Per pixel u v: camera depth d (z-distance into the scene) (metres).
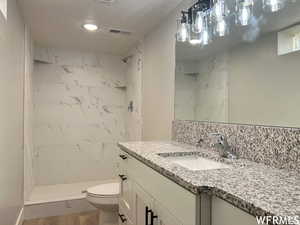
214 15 1.53
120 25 2.40
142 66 2.83
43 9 2.04
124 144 1.71
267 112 1.14
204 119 1.62
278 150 1.04
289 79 1.03
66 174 3.31
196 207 0.77
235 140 1.31
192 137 1.71
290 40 1.03
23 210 2.37
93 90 3.48
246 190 0.71
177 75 1.96
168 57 2.13
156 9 2.04
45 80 3.21
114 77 3.60
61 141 3.29
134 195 1.42
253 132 1.19
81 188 3.08
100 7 2.01
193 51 1.76
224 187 0.74
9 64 1.65
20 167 2.18
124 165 1.68
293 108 1.01
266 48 1.16
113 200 2.00
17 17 1.93
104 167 3.53
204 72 1.65
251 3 1.26
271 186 0.75
